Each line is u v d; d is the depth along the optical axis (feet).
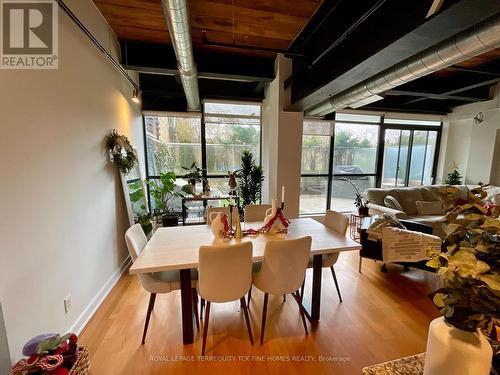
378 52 6.13
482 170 16.29
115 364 5.39
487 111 15.85
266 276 5.82
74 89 6.61
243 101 15.39
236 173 14.71
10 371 3.26
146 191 14.17
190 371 5.23
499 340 2.21
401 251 8.38
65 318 5.85
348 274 9.63
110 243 8.90
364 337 6.23
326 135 16.43
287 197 13.33
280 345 5.94
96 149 7.97
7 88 4.39
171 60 10.57
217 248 5.10
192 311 6.06
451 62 6.66
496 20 5.11
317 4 7.64
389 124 17.60
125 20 8.80
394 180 18.43
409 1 5.15
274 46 10.37
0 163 4.18
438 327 2.26
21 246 4.57
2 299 4.12
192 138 15.53
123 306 7.50
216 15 8.21
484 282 1.82
